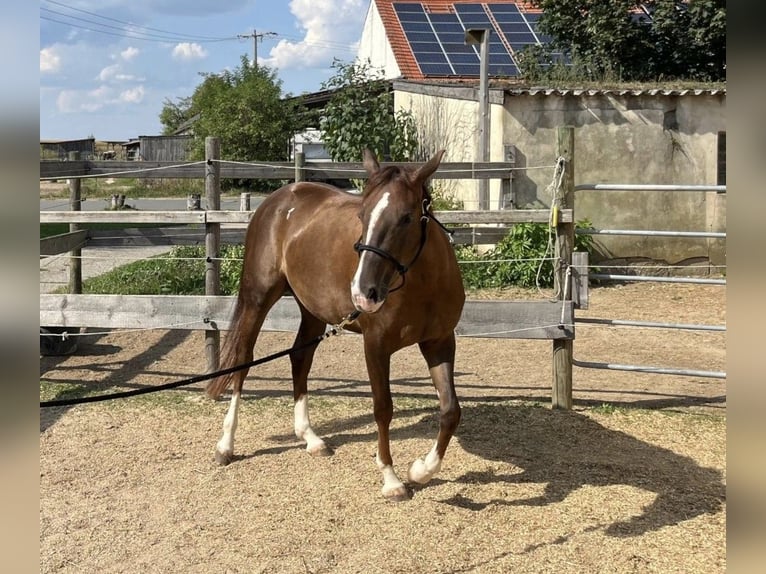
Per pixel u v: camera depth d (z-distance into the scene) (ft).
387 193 10.94
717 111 35.37
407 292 11.71
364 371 21.62
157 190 98.73
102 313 19.42
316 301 14.02
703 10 49.16
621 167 35.32
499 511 12.30
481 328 17.42
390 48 64.13
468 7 69.46
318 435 16.19
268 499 13.01
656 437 15.57
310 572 10.61
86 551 11.33
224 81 103.71
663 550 10.93
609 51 51.47
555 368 17.46
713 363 21.81
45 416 17.51
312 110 92.07
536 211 17.99
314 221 14.23
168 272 30.58
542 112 34.91
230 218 19.07
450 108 42.04
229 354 15.48
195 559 11.05
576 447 15.08
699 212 35.65
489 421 16.70
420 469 12.51
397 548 11.19
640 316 27.68
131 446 15.69
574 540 11.29
